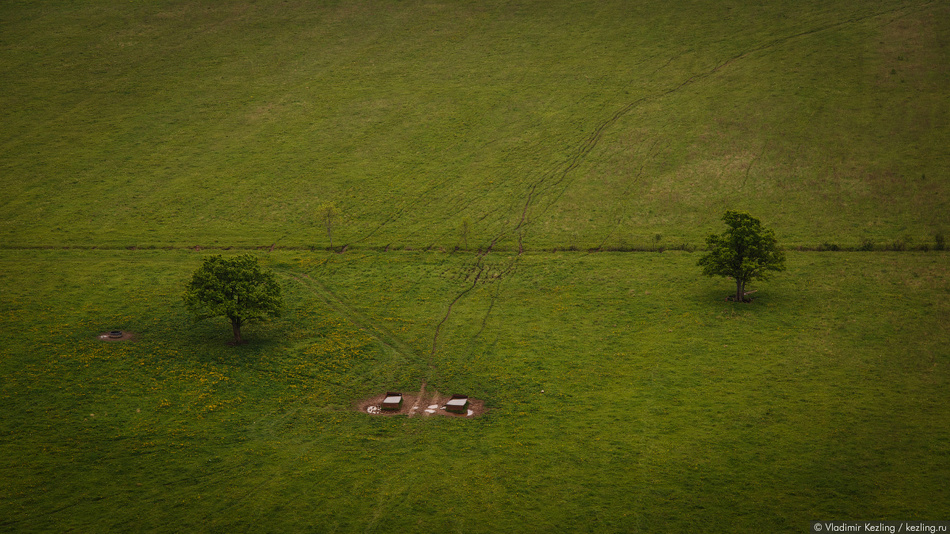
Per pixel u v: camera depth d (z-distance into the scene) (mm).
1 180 96750
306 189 94625
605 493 38688
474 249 80062
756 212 84875
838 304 63281
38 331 59469
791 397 48125
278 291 58656
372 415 47969
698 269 73125
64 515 36625
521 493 38906
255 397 49938
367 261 77375
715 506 37312
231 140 107812
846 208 83812
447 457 42594
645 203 88750
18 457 41500
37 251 79188
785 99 108688
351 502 38188
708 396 48906
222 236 83562
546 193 92250
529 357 56281
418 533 35781
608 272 73312
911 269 69688
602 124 107375
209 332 60344
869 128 99562
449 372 54188
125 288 69750
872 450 41438
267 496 38562
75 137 108562
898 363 52250
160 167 100688
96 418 46219
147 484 39469
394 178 97000
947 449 41156
